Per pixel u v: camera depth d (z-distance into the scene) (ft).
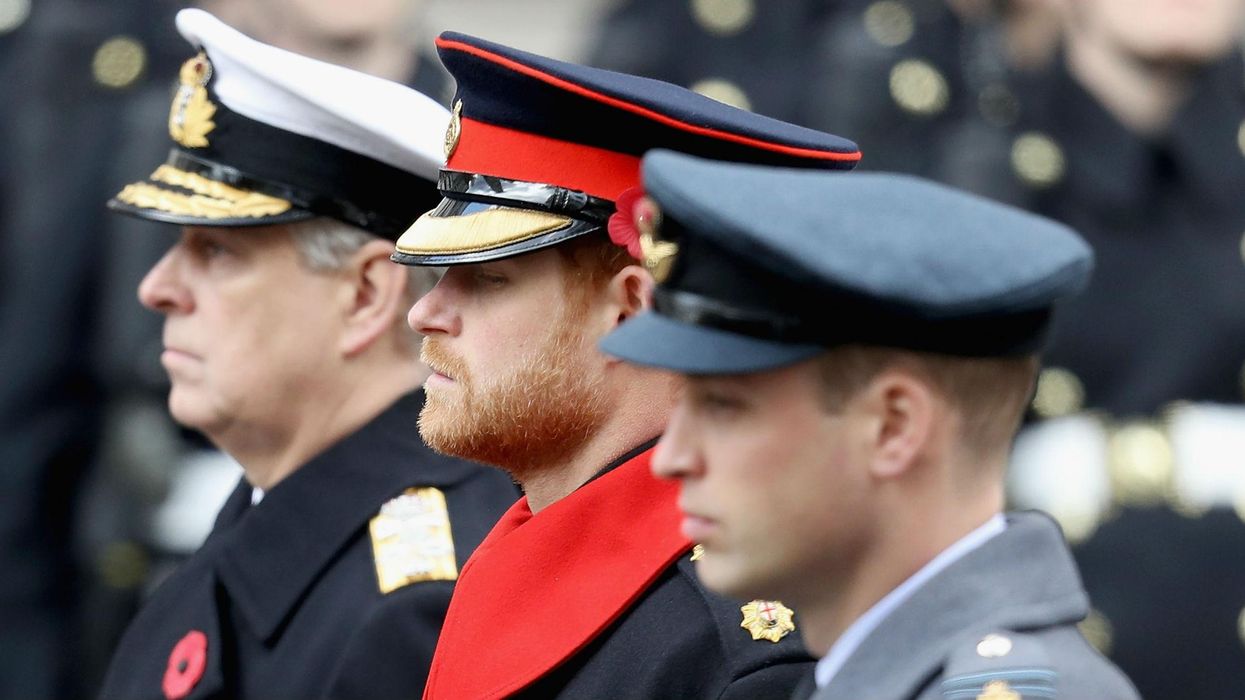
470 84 35.06
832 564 27.91
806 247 27.02
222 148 42.24
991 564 27.71
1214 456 61.05
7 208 73.87
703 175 28.22
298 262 42.06
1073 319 62.69
